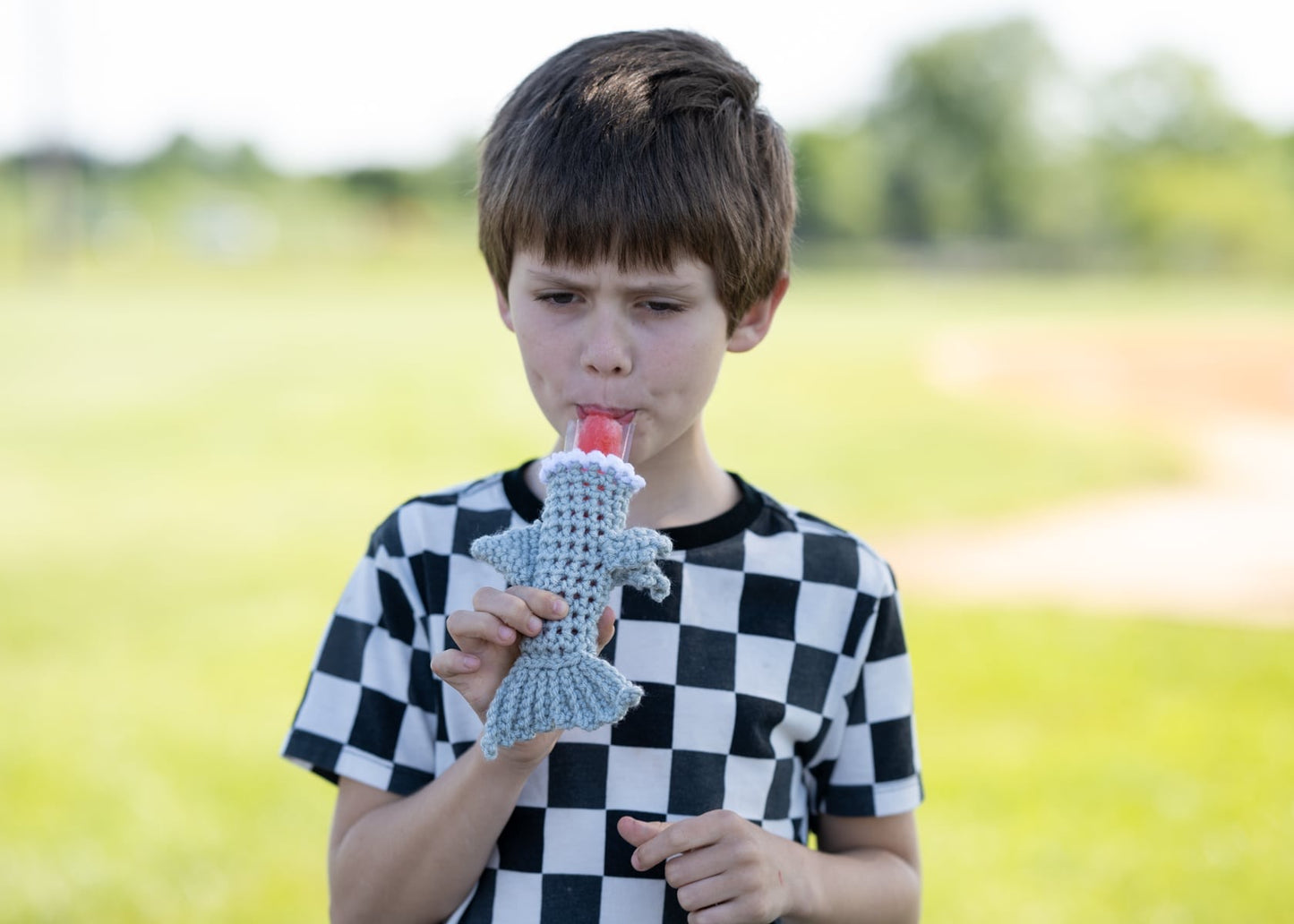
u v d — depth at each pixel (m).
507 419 10.92
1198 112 50.78
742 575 1.42
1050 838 3.37
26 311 21.62
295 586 5.94
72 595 5.72
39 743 3.93
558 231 1.26
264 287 31.05
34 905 2.93
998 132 49.34
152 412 11.30
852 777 1.47
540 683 1.11
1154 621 5.43
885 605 1.48
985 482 8.52
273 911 2.94
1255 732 4.13
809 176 46.72
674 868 1.25
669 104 1.32
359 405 11.66
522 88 1.40
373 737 1.39
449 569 1.41
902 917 1.43
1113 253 42.47
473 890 1.32
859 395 12.66
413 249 42.50
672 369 1.28
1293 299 30.94
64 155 35.06
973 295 31.42
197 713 4.24
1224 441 10.57
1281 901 3.08
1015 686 4.54
